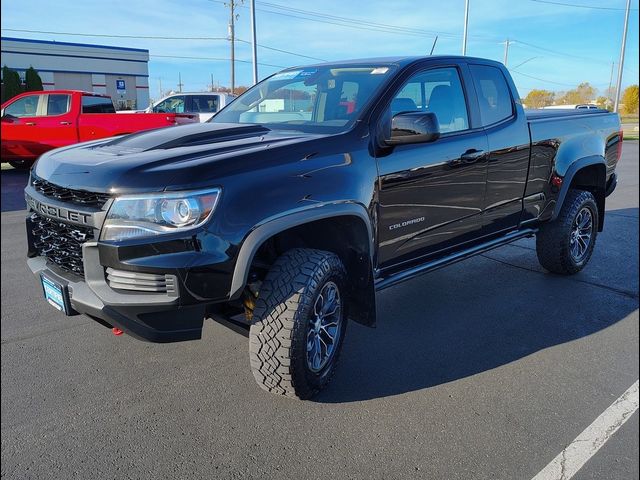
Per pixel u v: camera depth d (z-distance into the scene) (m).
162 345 3.78
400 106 3.56
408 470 2.53
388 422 2.90
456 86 4.03
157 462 2.55
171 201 2.47
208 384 3.27
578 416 2.99
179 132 3.37
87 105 12.84
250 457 2.60
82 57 38.06
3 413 2.92
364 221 3.12
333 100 3.61
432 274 5.51
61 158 3.07
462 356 3.69
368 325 3.39
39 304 4.52
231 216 2.56
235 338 3.92
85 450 2.63
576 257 5.41
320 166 2.95
